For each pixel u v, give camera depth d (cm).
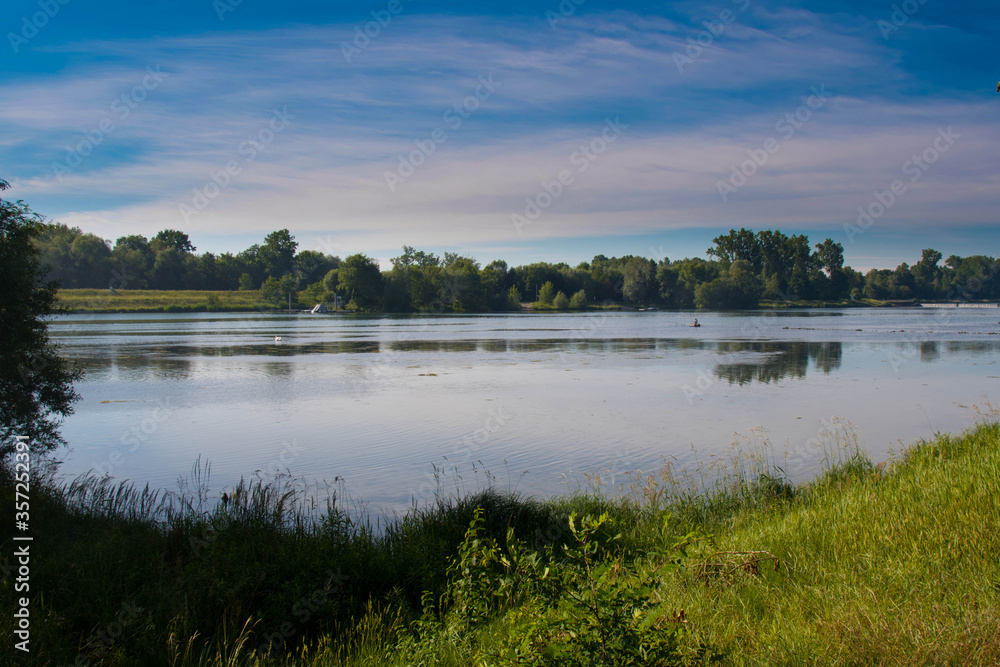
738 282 14675
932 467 995
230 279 15475
